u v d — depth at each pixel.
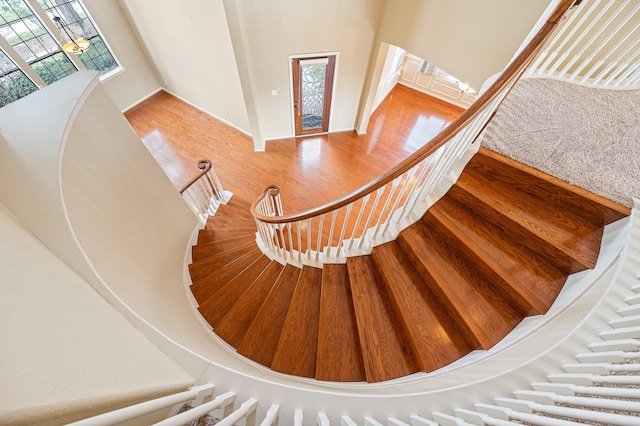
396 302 1.68
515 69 1.32
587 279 1.30
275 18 3.77
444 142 1.38
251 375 1.20
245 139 5.39
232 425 0.75
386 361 1.56
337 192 4.55
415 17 3.67
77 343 0.59
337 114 5.34
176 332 1.39
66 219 1.17
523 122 1.99
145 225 2.03
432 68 6.27
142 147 2.14
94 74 1.69
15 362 0.40
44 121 1.40
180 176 4.70
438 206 1.86
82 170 1.45
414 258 1.80
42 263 0.86
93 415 0.50
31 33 4.34
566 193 1.58
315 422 1.13
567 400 0.85
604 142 1.84
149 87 6.16
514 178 1.75
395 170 1.45
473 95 6.10
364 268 1.98
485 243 1.65
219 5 3.75
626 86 2.25
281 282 2.24
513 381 1.08
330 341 1.73
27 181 1.21
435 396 1.19
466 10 3.13
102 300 1.06
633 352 0.91
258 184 4.59
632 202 1.45
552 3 2.09
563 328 1.13
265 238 2.74
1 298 0.49
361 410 1.19
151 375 0.73
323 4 3.75
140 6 4.73
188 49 4.82
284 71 4.46
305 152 5.19
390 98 6.57
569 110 2.09
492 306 1.52
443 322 1.58
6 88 4.37
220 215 3.73
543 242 1.51
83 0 4.61
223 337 1.97
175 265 2.39
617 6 2.29
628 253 1.19
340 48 4.32
